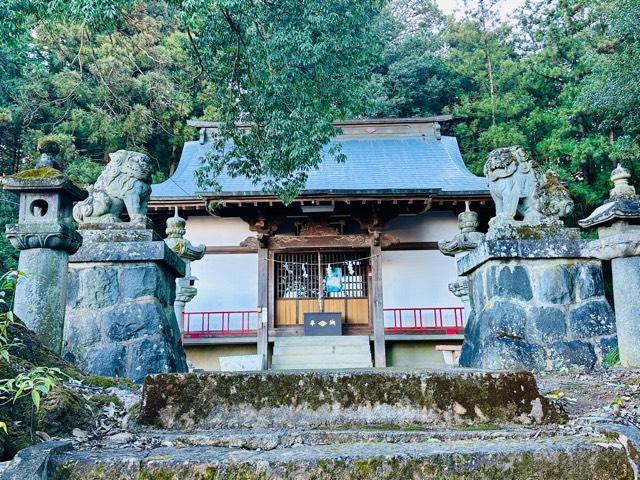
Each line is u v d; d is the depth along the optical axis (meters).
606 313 4.02
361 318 13.38
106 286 4.09
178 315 7.44
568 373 3.66
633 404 2.58
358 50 7.43
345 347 12.50
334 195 11.98
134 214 4.46
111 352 3.88
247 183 13.73
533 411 2.18
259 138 7.67
